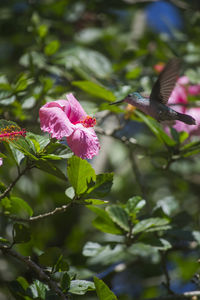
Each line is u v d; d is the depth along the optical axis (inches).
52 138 204.2
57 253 207.3
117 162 425.4
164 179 401.1
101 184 208.1
